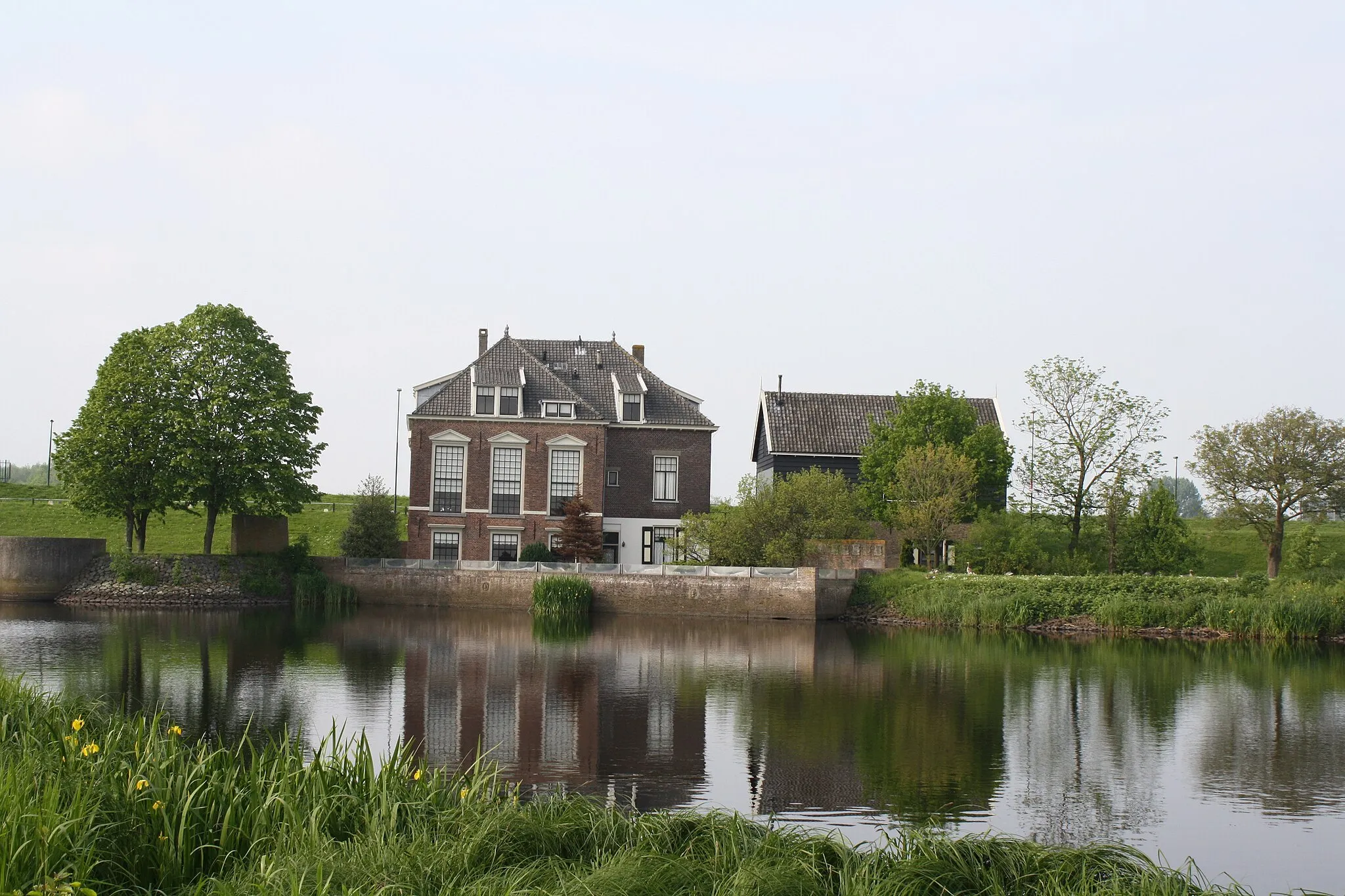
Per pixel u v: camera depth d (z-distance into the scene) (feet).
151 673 104.12
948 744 81.00
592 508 203.00
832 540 188.34
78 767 45.88
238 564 184.44
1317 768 75.25
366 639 136.36
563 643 136.67
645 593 179.73
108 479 177.78
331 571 189.67
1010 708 96.17
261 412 183.73
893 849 47.11
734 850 43.14
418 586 187.52
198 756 49.16
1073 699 101.19
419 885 38.22
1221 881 52.70
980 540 190.60
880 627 168.86
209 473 180.45
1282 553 202.49
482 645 132.26
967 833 58.39
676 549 201.87
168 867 39.86
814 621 174.19
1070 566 184.96
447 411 202.08
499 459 202.80
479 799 47.06
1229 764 76.33
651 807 62.75
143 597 178.81
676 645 137.28
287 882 37.63
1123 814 64.03
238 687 97.04
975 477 194.18
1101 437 189.26
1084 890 40.50
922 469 189.57
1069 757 77.61
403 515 263.08
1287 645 148.87
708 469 214.28
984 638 153.89
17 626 144.15
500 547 202.28
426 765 60.54
